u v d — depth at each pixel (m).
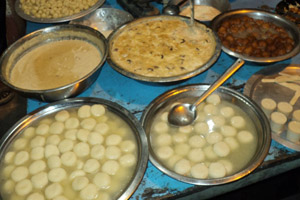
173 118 1.30
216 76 1.52
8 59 1.48
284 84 1.42
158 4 2.02
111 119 1.32
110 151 1.20
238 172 1.02
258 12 1.72
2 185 1.16
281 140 1.19
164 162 1.18
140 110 1.40
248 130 1.26
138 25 1.66
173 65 1.44
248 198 1.75
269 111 1.32
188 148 1.22
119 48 1.54
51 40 1.65
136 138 1.23
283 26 1.66
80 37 1.63
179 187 1.10
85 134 1.28
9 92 1.78
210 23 1.67
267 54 1.52
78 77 1.45
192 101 1.36
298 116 1.27
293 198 1.73
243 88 1.45
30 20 1.85
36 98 1.29
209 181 1.01
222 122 1.29
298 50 1.41
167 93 1.34
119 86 1.52
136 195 1.09
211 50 1.50
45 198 1.11
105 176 1.13
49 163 1.20
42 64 1.53
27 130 1.30
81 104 1.37
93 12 1.91
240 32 1.69
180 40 1.56
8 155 1.22
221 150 1.18
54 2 1.98
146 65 1.45
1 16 1.66
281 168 1.23
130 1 1.90
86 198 1.08
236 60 1.40
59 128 1.30
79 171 1.17
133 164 1.17
